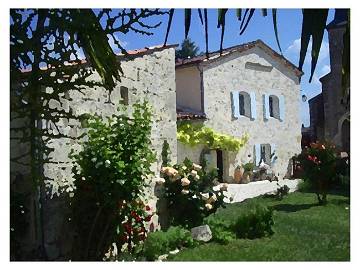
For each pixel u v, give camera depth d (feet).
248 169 50.44
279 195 38.29
